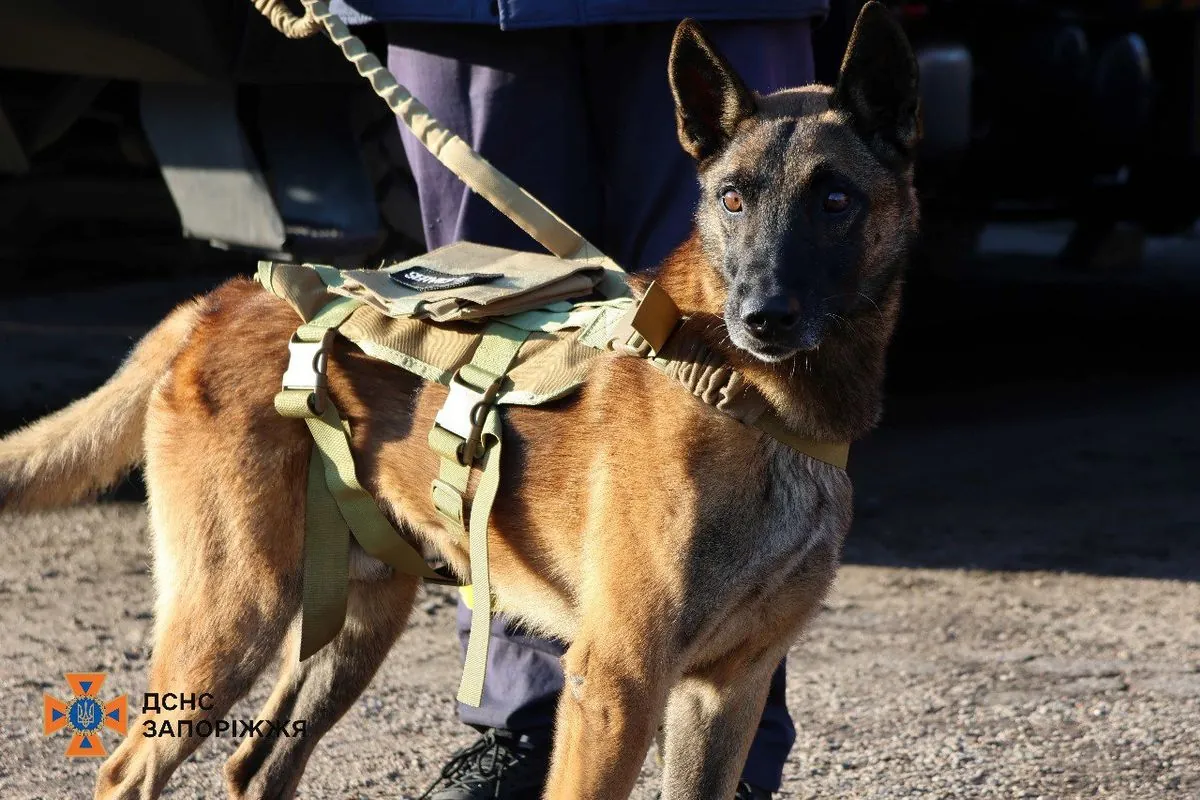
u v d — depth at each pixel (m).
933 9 6.17
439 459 2.56
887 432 6.58
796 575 2.42
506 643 2.95
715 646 2.44
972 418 6.84
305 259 4.57
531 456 2.50
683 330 2.39
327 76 4.42
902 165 2.43
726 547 2.34
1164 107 7.53
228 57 4.28
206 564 2.64
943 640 4.05
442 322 2.62
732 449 2.33
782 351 2.25
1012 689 3.67
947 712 3.53
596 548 2.39
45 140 4.99
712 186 2.43
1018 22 7.00
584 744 2.35
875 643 4.02
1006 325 9.20
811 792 3.10
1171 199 8.46
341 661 2.90
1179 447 6.27
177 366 2.75
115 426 2.83
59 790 3.01
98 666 3.71
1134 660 3.88
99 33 4.13
